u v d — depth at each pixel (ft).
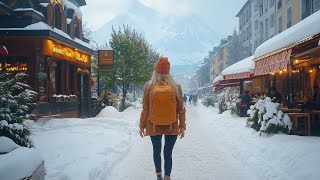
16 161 10.37
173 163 22.34
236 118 52.75
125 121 41.91
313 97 44.62
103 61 70.85
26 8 42.27
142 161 23.18
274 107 29.32
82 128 36.29
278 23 113.09
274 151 22.11
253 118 34.30
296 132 30.50
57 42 45.91
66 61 53.57
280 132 28.89
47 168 18.02
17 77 22.52
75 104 57.62
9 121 20.62
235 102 62.49
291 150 21.42
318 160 18.11
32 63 42.39
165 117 14.83
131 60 97.09
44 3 46.65
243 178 18.54
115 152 24.62
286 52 28.68
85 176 17.10
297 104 40.65
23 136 20.58
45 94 44.78
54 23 48.91
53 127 36.81
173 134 15.12
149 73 105.50
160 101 14.84
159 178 15.85
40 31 40.24
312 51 32.91
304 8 86.12
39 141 27.09
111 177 18.86
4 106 21.06
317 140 24.90
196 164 22.07
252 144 26.45
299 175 16.40
